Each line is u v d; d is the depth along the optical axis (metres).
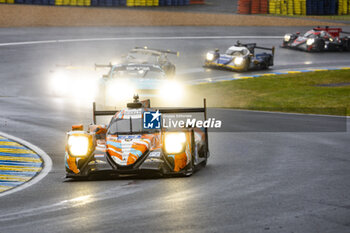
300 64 127.19
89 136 33.59
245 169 34.75
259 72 116.25
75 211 24.92
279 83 101.31
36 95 85.38
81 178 33.31
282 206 24.31
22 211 25.58
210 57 119.38
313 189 28.02
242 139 48.72
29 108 70.44
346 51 150.00
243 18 194.00
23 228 22.34
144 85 62.50
